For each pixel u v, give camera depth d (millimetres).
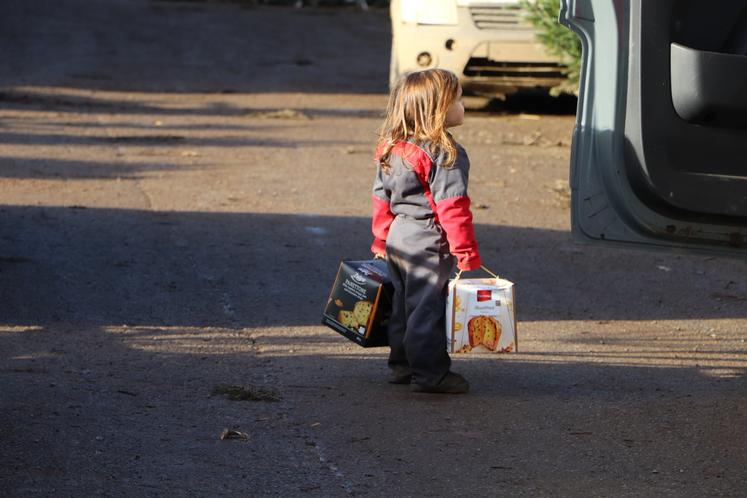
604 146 8836
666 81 8648
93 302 13117
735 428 9203
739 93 8555
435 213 9742
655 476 8109
